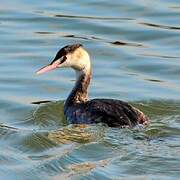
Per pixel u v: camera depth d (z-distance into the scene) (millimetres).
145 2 25922
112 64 21328
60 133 16641
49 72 20750
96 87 19812
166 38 23172
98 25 24062
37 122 17609
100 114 16781
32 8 25578
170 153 14883
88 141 15930
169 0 26141
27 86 19797
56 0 26344
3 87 19688
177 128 16359
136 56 21812
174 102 18594
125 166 14469
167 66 21141
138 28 23797
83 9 25438
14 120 17688
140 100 18781
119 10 25328
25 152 15719
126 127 16297
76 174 14484
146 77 20547
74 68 18375
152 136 15859
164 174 14070
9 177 14516
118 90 19609
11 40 22891
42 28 23953
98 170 14453
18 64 21156
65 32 23688
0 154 15547
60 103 18766
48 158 15289
